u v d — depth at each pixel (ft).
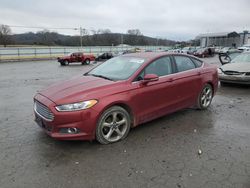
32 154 12.50
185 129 15.97
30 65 85.10
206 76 19.67
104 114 13.23
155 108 15.78
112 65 17.07
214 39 253.03
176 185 9.98
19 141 14.02
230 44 235.81
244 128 16.22
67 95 12.90
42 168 11.21
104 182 10.18
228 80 31.07
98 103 12.89
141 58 16.52
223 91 28.86
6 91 29.73
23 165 11.46
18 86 33.91
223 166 11.41
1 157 12.17
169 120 17.65
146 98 15.05
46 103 12.95
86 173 10.81
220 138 14.57
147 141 14.07
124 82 14.32
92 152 12.72
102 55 114.32
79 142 13.83
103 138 13.42
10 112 19.89
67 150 12.93
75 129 12.61
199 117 18.42
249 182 10.19
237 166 11.42
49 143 13.74
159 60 16.62
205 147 13.34
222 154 12.57
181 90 17.44
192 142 13.98
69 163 11.65
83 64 93.66
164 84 16.06
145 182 10.18
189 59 19.10
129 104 14.15
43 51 152.76
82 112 12.51
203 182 10.18
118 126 14.06
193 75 18.43
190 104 18.75
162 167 11.30
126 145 13.56
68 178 10.45
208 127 16.37
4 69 66.13
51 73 54.54
